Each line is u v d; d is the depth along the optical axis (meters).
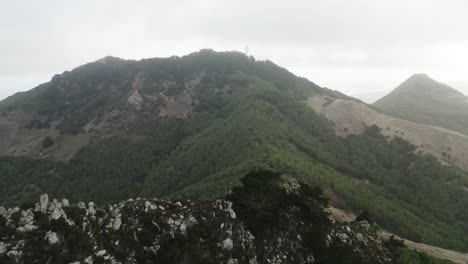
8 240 15.41
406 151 111.44
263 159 70.88
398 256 32.78
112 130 140.25
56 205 17.77
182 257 19.41
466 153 113.81
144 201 21.64
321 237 26.53
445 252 54.56
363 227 38.00
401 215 71.00
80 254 16.62
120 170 109.06
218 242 22.09
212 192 57.66
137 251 18.88
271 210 25.41
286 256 24.83
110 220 19.36
